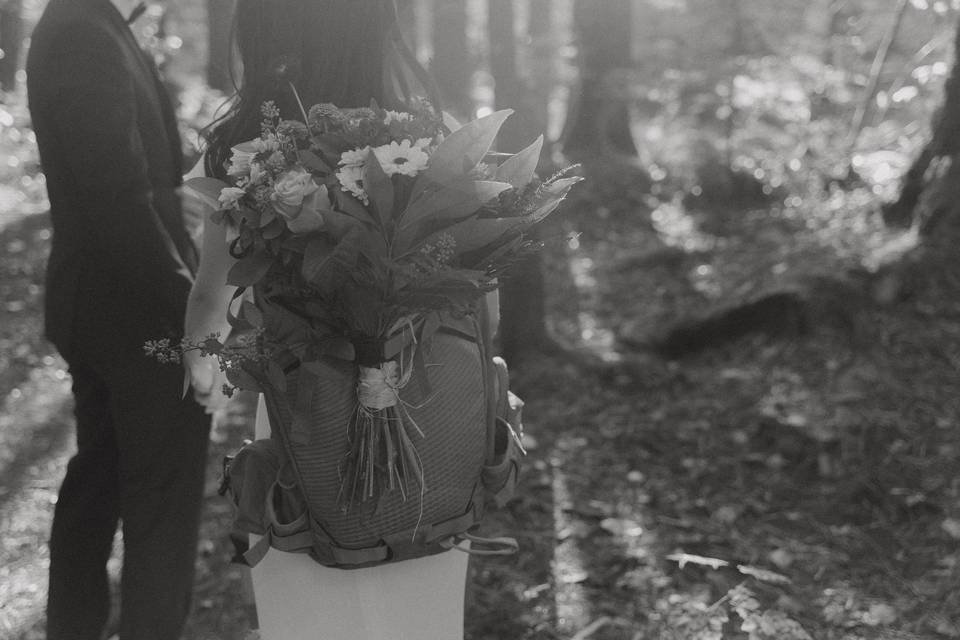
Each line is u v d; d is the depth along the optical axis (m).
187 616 2.72
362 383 1.87
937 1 6.34
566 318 5.78
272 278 1.87
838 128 8.16
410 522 1.95
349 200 1.74
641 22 9.93
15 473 4.28
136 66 2.61
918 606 3.24
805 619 3.17
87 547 2.76
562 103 12.32
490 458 2.06
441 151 1.73
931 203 5.14
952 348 4.53
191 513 2.66
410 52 2.10
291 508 2.00
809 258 5.19
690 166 8.24
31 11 11.40
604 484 4.02
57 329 2.60
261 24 2.01
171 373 2.56
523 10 13.10
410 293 1.81
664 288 6.00
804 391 4.42
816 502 3.84
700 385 4.66
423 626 2.08
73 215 2.53
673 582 3.38
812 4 9.63
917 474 3.88
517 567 3.48
